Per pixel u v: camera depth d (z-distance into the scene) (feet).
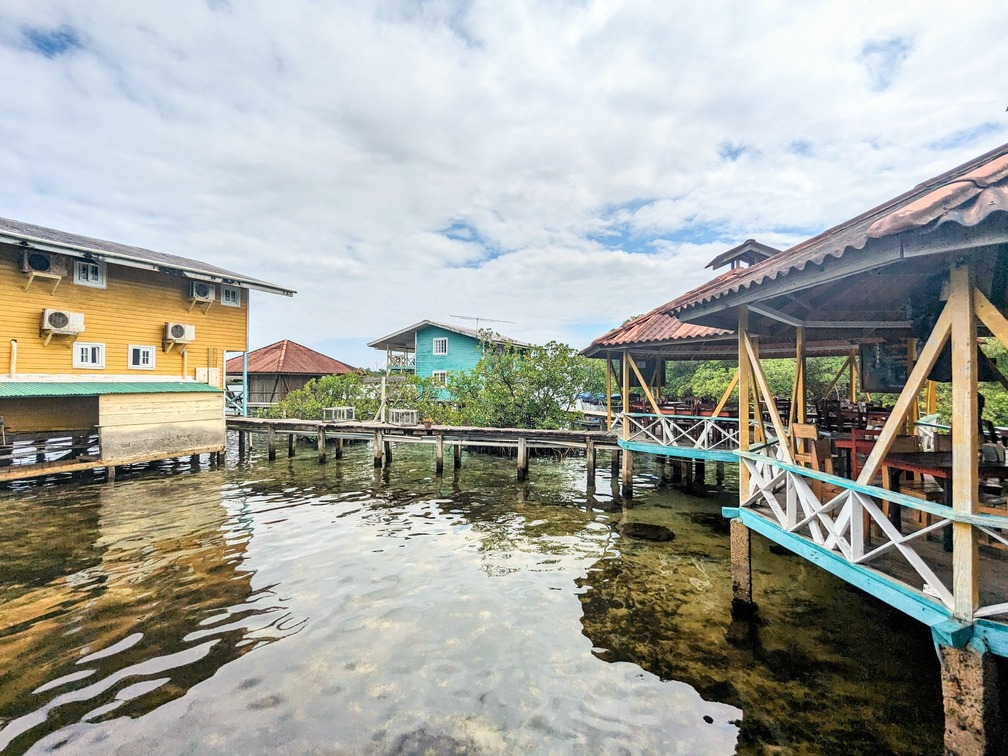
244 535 29.60
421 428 50.62
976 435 10.37
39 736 12.68
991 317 10.05
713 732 12.79
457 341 90.02
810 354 40.68
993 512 13.74
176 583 22.58
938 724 12.91
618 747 12.31
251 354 110.22
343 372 104.37
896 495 11.84
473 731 12.94
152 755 12.04
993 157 11.35
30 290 47.50
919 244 9.55
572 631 18.10
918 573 12.52
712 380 65.51
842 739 12.42
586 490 42.29
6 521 32.63
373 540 28.73
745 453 19.15
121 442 46.75
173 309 58.70
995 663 10.07
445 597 21.01
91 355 51.65
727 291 15.97
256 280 62.90
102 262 51.93
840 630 17.89
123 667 15.84
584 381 63.87
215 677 15.28
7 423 49.19
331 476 48.57
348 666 15.89
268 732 12.87
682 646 16.97
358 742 12.53
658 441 37.40
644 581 22.59
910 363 22.49
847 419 25.25
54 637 17.75
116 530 30.58
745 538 19.02
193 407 53.01
